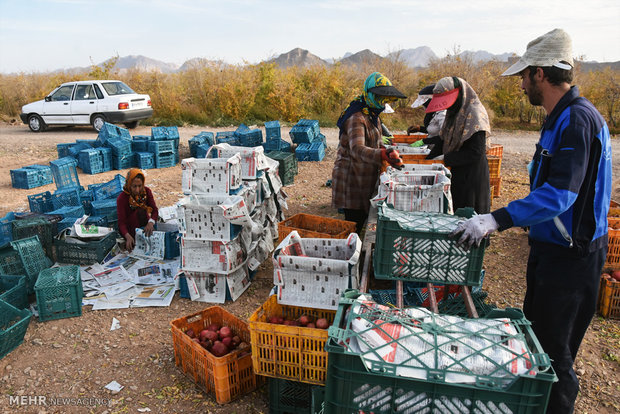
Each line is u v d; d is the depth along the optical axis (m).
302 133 12.40
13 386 3.67
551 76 2.48
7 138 14.88
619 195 8.76
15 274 5.26
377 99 4.74
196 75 20.58
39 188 9.60
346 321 2.08
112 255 5.84
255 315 3.27
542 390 1.67
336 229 5.54
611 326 4.47
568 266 2.55
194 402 3.47
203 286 4.91
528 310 2.88
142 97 16.23
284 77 21.11
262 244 5.66
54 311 4.56
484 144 4.50
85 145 11.25
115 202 6.83
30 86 24.86
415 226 2.73
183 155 12.52
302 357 3.08
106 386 3.65
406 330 1.92
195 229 4.76
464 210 3.02
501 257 6.05
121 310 4.77
